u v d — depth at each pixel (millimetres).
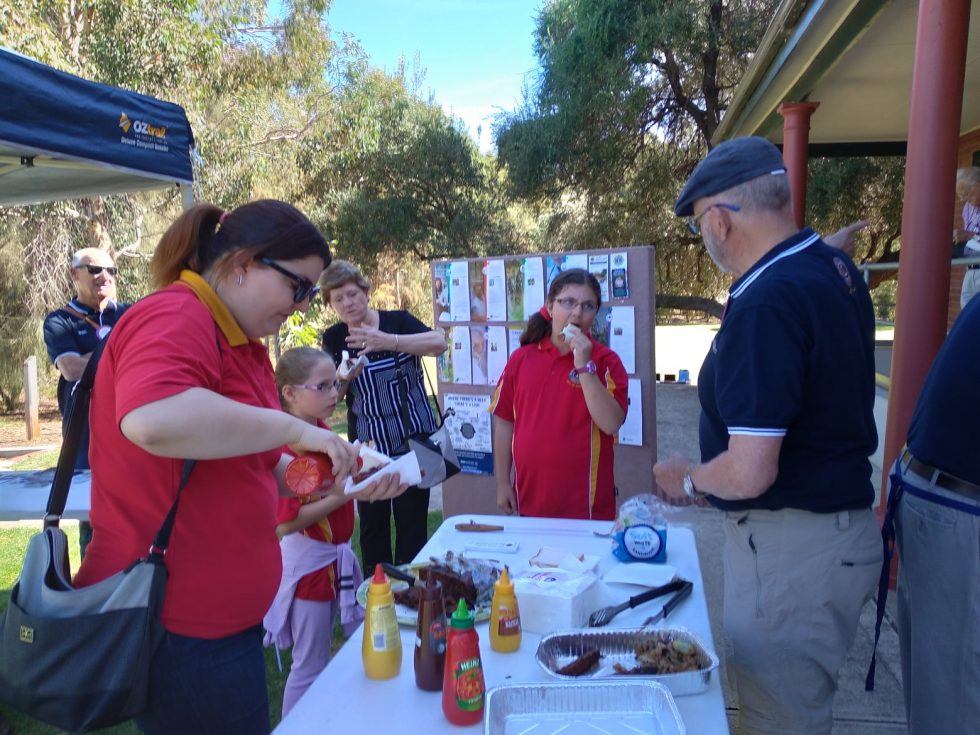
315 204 16438
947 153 3139
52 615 1307
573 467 2559
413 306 20438
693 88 12594
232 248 1368
